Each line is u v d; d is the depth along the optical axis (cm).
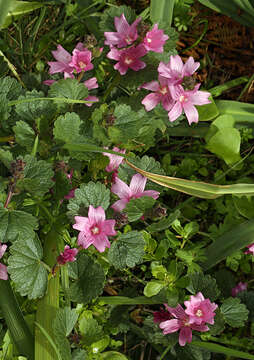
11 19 35
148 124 31
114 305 32
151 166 31
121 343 32
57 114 29
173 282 30
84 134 29
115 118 28
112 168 30
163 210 28
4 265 27
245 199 34
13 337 28
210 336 32
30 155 26
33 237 25
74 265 28
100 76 34
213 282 30
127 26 29
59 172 27
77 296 28
